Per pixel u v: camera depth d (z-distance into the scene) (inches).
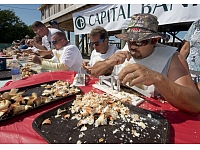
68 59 87.9
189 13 84.9
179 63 41.3
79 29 180.7
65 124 30.5
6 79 71.9
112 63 48.0
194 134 27.6
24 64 107.7
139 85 48.3
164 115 34.4
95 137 26.8
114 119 32.0
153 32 39.4
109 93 47.0
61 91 46.6
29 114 34.1
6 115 31.6
